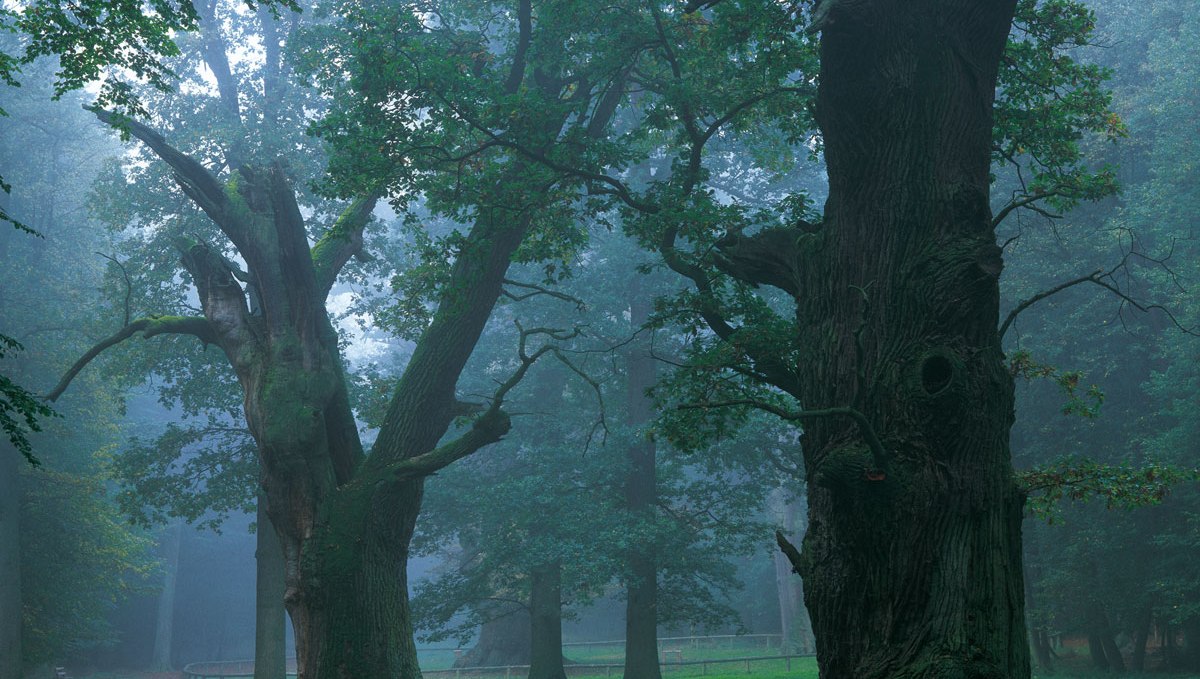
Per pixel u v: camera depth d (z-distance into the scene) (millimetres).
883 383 7734
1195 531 25500
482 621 30422
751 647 49188
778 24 12242
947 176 8180
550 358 32969
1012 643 7207
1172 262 27672
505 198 13742
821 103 8766
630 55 14922
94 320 27719
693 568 27812
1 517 29516
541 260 15883
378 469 15875
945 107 8312
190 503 27391
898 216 8156
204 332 17500
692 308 12484
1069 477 10375
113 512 34938
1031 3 12031
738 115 15328
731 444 28703
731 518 30312
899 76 8289
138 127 16922
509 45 18781
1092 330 30281
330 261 18312
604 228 32562
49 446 33938
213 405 28344
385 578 15531
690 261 13547
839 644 7582
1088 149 30125
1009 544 7496
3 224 35344
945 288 7680
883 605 7309
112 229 27328
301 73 19781
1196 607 25922
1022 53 12281
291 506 15523
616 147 13266
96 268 37688
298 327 16484
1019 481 10422
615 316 31375
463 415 17125
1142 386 27375
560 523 27391
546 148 13406
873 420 7742
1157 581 27141
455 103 13305
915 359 7590
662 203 12812
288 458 15469
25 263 34969
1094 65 12219
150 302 26656
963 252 7750
